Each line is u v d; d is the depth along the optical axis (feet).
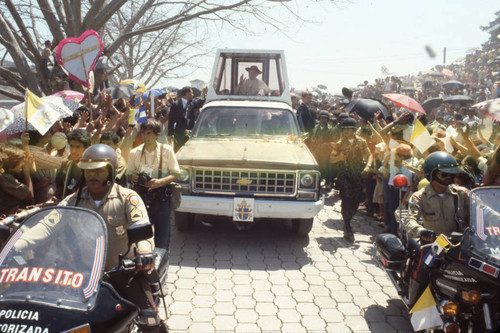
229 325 14.98
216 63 30.30
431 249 12.15
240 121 26.71
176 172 17.30
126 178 17.31
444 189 14.16
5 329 7.94
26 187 14.34
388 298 17.39
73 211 9.62
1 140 16.14
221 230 25.16
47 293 8.45
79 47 20.56
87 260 9.00
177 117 32.45
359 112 32.73
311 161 21.86
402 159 21.74
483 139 19.57
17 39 38.58
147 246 10.03
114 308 8.72
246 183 21.36
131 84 27.86
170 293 17.24
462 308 11.57
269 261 20.85
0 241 9.70
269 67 30.68
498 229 11.63
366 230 26.27
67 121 19.74
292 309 16.28
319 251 22.36
